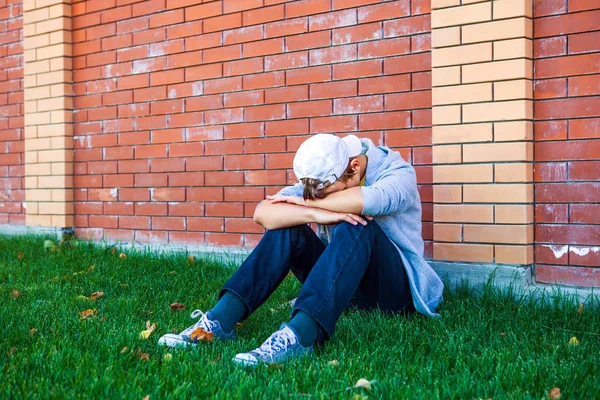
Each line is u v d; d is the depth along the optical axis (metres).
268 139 4.44
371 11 3.96
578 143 3.28
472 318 2.92
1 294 3.53
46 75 5.62
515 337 2.57
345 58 4.08
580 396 1.96
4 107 6.16
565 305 3.13
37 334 2.70
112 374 2.17
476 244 3.48
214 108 4.70
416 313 2.95
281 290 3.65
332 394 2.05
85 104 5.48
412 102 3.82
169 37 4.92
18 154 6.07
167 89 4.95
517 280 3.35
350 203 2.60
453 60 3.53
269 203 2.77
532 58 3.39
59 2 5.46
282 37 4.35
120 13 5.20
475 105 3.46
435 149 3.60
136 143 5.16
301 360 2.37
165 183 4.99
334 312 2.46
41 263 4.48
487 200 3.44
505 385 2.09
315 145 2.65
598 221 3.24
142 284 3.79
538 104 3.38
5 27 6.12
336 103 4.12
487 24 3.41
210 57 4.70
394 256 2.79
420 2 3.78
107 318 3.00
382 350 2.47
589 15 3.23
